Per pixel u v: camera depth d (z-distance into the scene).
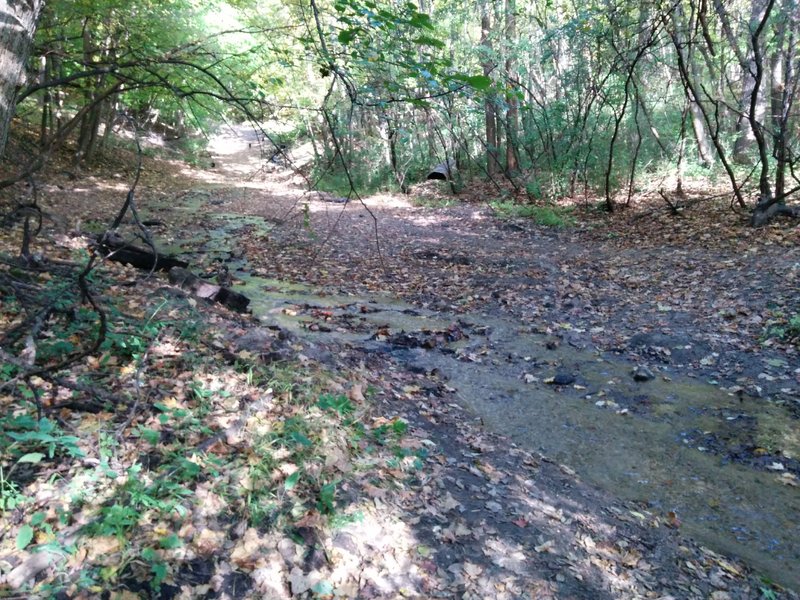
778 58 15.09
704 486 4.66
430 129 20.09
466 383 6.39
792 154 12.79
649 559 3.60
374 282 10.44
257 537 2.93
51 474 2.96
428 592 2.94
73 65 12.01
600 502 4.25
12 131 15.91
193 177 24.53
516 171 20.52
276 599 2.66
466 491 3.92
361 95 3.67
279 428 3.81
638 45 13.66
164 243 11.99
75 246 8.12
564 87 17.64
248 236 13.36
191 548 2.76
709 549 3.85
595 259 11.65
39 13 3.89
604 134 17.58
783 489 4.62
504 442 5.05
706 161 16.80
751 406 5.88
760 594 3.40
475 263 11.76
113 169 21.16
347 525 3.19
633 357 7.17
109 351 4.30
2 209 8.43
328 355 5.79
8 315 4.45
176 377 4.22
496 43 17.48
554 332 8.00
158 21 13.61
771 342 6.93
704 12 11.72
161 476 3.09
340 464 3.67
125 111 5.13
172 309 5.70
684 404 6.02
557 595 3.10
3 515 2.66
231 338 5.25
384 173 22.02
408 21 3.12
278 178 26.20
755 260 9.51
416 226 15.76
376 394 5.21
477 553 3.30
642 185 17.11
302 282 10.17
